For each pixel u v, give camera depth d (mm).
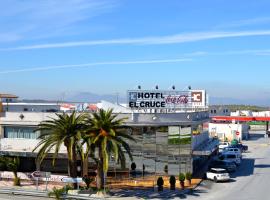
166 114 57812
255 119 141000
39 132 60438
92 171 58188
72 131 49062
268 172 66188
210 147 66375
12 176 55188
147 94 61031
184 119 58375
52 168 61062
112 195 47750
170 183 51125
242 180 59094
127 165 57438
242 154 91000
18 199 46938
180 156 58156
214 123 128250
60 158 60062
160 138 57875
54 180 50812
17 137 61781
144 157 57594
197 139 63344
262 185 55500
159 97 61188
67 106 90188
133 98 60812
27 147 60219
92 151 49031
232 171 66500
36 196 48500
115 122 48438
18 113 61281
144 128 57562
